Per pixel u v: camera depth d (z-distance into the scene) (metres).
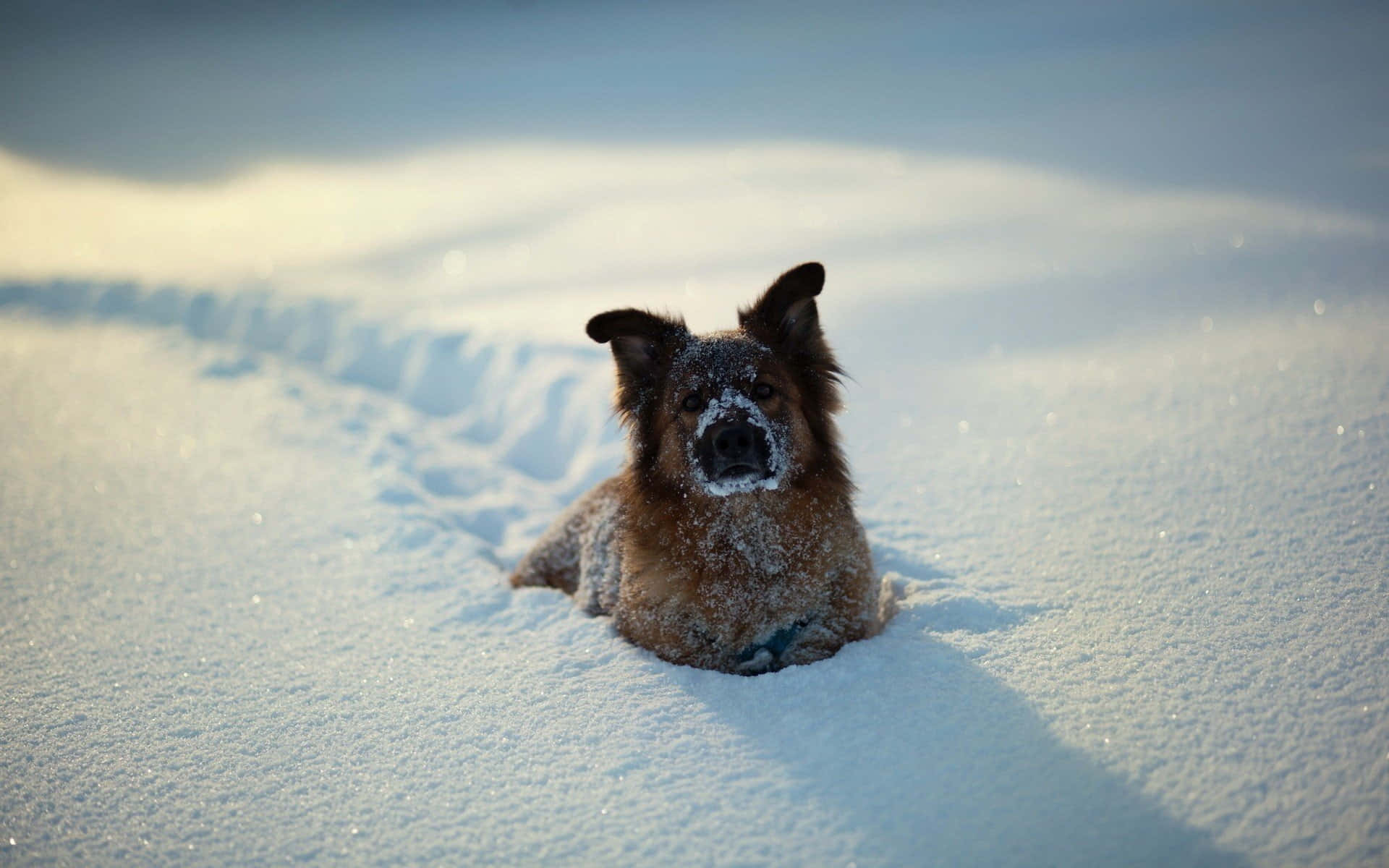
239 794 3.46
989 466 6.09
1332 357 6.41
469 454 7.61
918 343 8.38
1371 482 4.88
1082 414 6.54
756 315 4.73
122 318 10.27
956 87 22.92
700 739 3.60
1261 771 3.10
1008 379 7.39
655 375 4.71
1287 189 11.02
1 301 10.62
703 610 4.36
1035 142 16.06
